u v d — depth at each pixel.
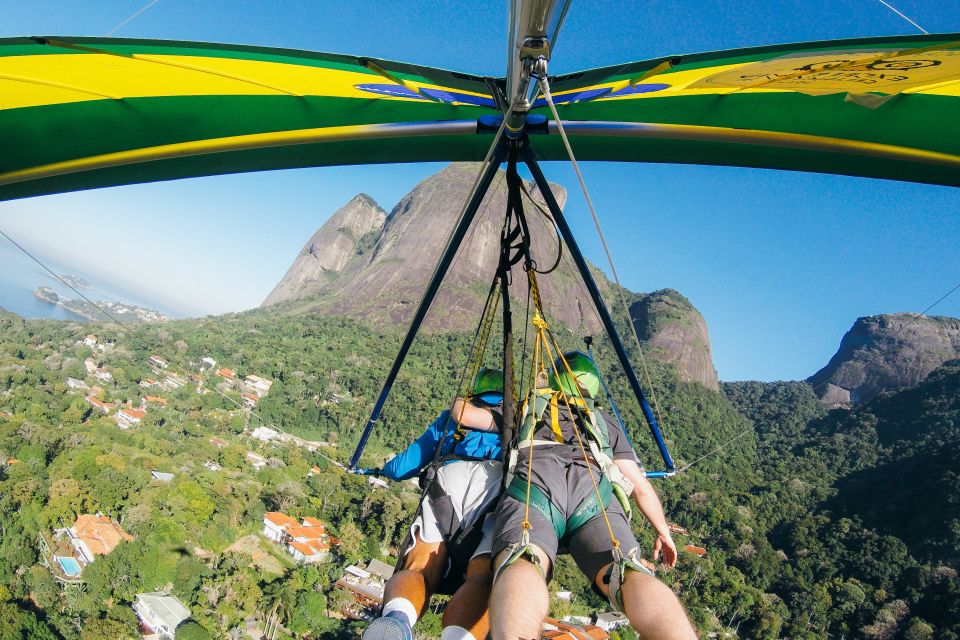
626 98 4.05
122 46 3.22
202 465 85.31
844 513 106.62
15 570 51.69
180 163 4.30
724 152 4.47
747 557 87.38
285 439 110.00
